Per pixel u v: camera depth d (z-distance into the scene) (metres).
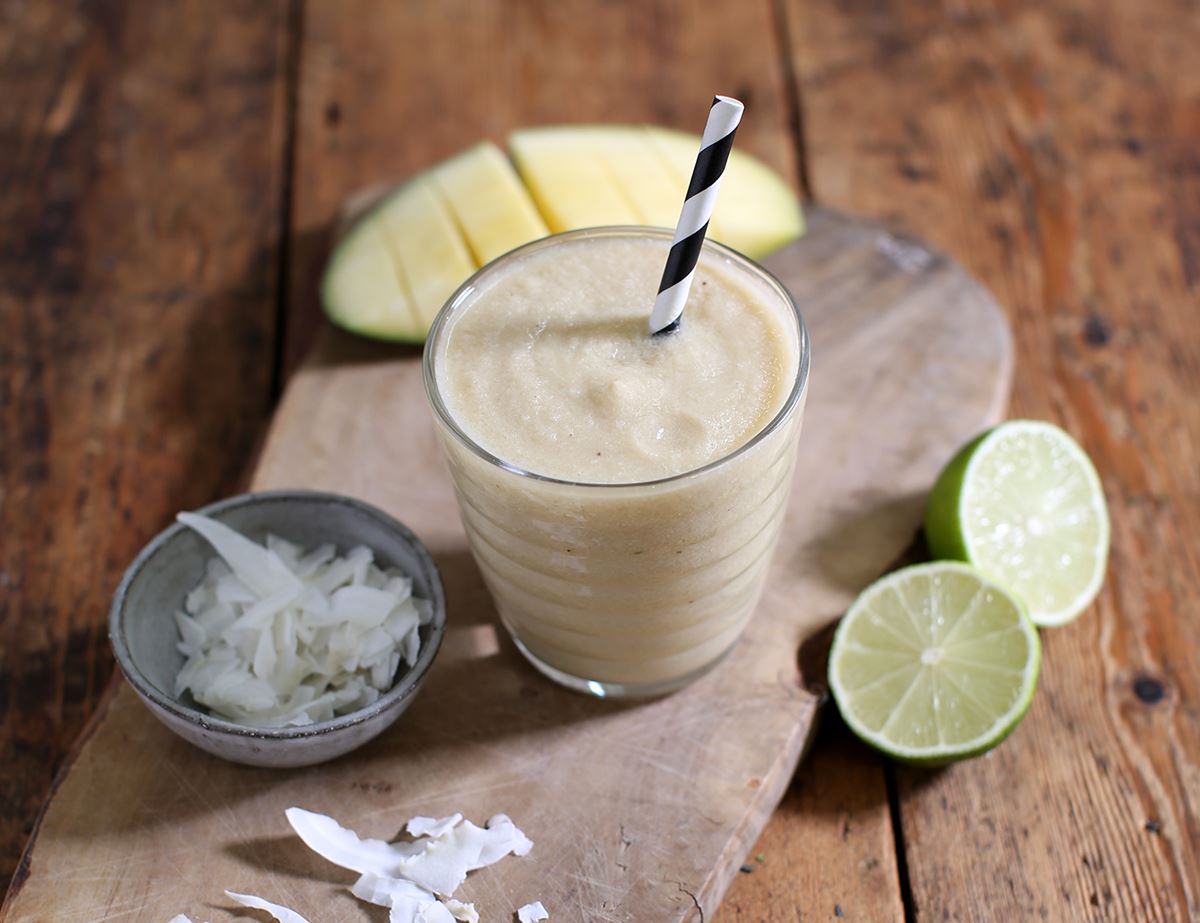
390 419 0.60
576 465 0.47
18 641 0.57
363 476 0.58
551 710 0.53
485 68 0.76
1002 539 0.56
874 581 0.55
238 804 0.50
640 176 0.65
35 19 0.77
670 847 0.50
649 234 0.51
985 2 0.78
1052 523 0.56
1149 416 0.62
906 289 0.64
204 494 0.61
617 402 0.47
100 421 0.63
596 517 0.47
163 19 0.77
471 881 0.49
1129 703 0.55
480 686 0.53
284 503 0.53
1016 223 0.69
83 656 0.57
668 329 0.49
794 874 0.51
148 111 0.73
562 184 0.65
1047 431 0.57
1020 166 0.71
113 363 0.65
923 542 0.57
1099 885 0.51
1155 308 0.66
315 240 0.69
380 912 0.48
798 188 0.70
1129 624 0.57
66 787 0.51
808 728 0.53
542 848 0.50
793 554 0.56
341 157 0.72
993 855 0.52
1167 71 0.75
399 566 0.53
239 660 0.52
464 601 0.55
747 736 0.52
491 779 0.51
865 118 0.73
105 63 0.75
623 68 0.76
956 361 0.61
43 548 0.60
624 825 0.50
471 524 0.50
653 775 0.51
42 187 0.70
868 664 0.53
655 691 0.53
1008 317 0.66
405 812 0.50
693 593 0.49
